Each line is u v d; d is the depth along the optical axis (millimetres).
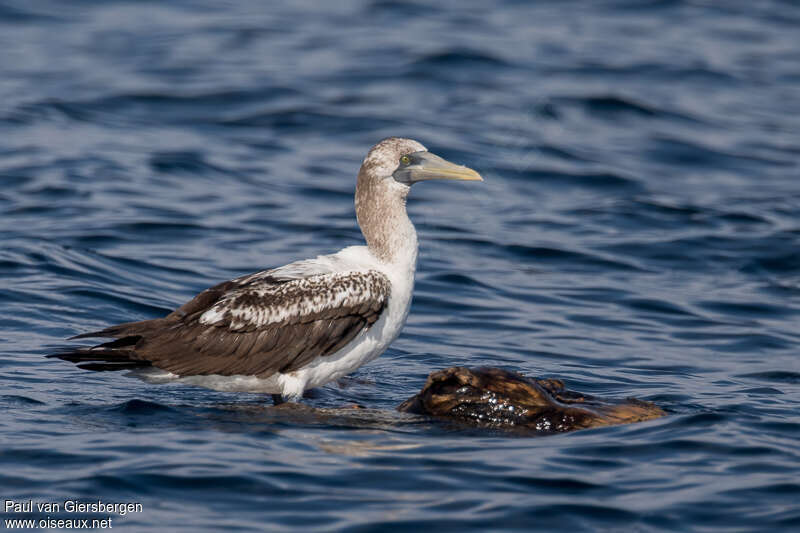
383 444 10367
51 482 9070
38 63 31219
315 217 20672
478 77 30672
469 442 10516
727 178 24234
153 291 16203
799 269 18641
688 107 29125
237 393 12766
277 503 8773
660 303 16750
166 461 9602
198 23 36250
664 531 8312
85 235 18547
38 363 12984
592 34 35562
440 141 25562
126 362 11805
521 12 38094
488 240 19766
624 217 21219
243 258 18062
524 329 15492
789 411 11758
